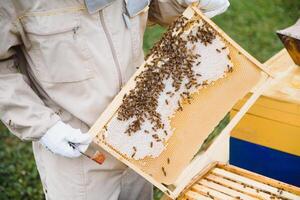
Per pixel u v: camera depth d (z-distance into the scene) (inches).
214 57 85.4
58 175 90.9
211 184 87.1
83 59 85.7
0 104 84.4
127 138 84.1
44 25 83.6
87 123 88.7
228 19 206.7
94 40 85.9
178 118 85.4
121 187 97.3
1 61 84.9
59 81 86.4
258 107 92.8
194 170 89.2
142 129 84.4
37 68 86.4
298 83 94.3
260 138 94.8
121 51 87.8
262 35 195.2
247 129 95.2
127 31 88.5
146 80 84.8
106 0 84.3
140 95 84.3
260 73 86.7
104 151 90.2
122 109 83.6
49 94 87.8
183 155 86.2
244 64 85.9
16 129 85.7
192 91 85.2
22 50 87.1
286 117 91.4
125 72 88.7
